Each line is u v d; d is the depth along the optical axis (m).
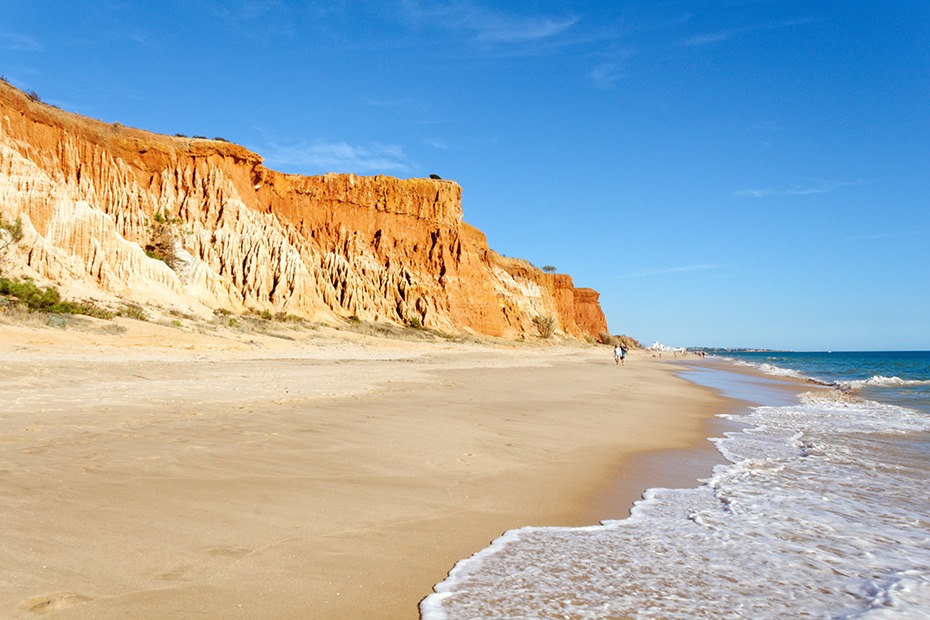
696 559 5.21
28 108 36.12
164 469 6.70
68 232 30.89
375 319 55.28
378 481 7.11
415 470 7.79
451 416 12.52
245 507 5.73
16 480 5.83
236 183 49.75
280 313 43.44
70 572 4.06
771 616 4.16
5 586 3.77
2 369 13.32
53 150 37.31
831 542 5.81
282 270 46.62
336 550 4.90
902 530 6.27
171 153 45.12
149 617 3.56
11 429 8.05
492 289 74.19
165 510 5.43
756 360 102.44
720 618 4.09
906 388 32.19
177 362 19.27
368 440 9.32
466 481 7.47
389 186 66.38
